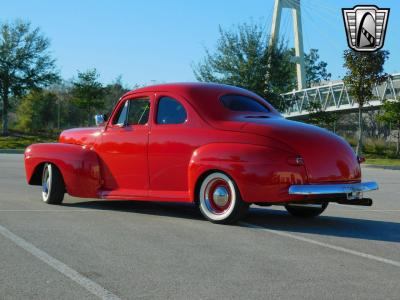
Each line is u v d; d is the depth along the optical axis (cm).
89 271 446
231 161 651
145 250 523
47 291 392
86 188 792
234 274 445
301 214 782
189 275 439
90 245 539
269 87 3975
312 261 496
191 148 690
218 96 725
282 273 451
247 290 402
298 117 5241
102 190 784
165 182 718
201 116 699
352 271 464
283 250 539
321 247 560
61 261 475
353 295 395
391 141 4428
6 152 3281
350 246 570
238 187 650
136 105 766
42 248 522
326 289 408
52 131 5659
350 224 725
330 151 670
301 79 5488
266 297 386
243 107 731
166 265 469
